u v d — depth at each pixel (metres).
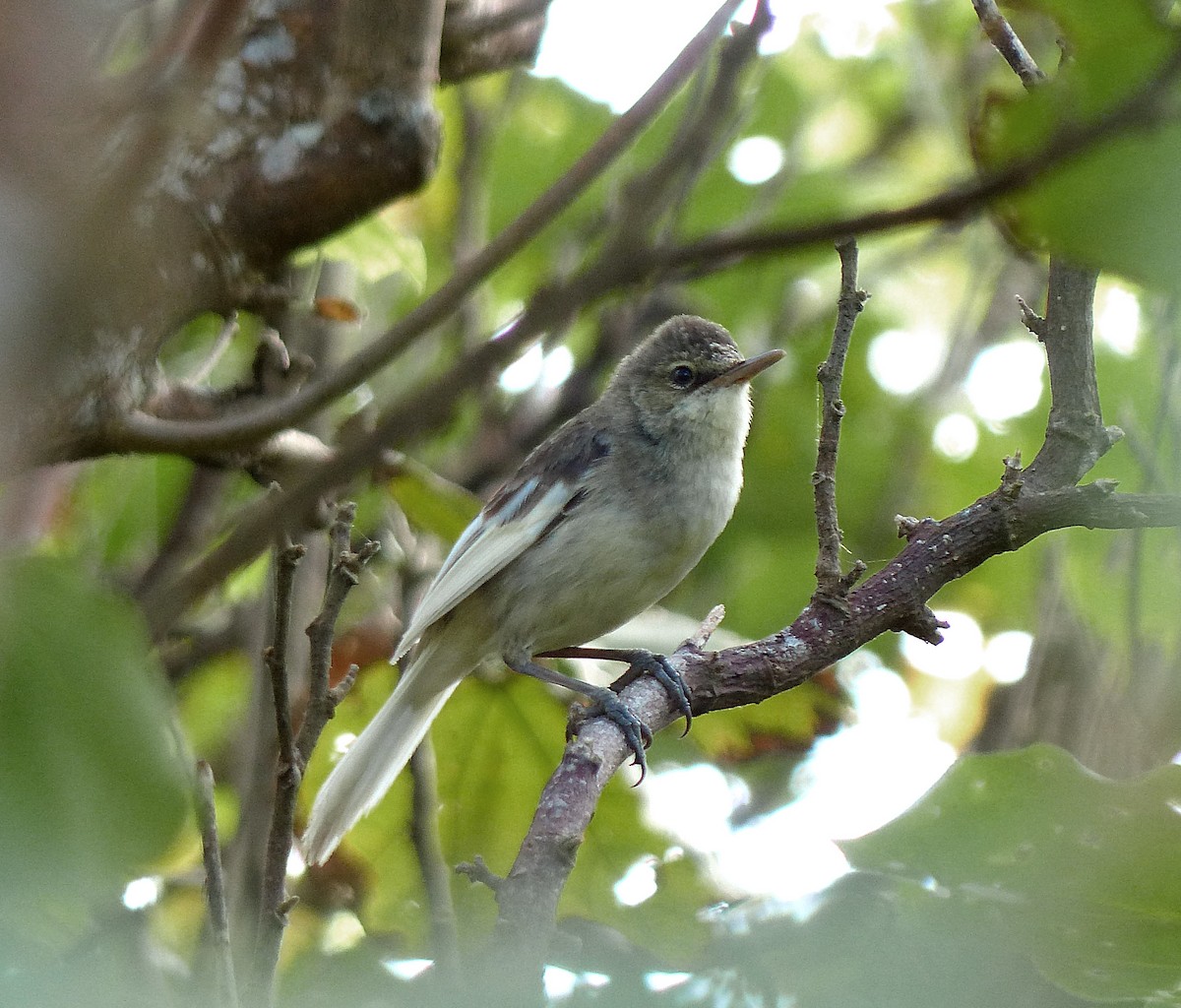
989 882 5.55
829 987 5.78
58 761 3.13
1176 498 7.36
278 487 6.34
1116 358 12.31
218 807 11.56
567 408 14.77
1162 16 2.83
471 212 13.29
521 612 11.03
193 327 11.54
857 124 16.89
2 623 3.18
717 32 3.81
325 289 11.80
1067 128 2.76
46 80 2.84
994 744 11.66
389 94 5.13
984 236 15.52
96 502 11.90
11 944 4.01
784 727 11.56
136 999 4.30
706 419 11.54
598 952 9.12
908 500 15.14
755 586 15.10
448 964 8.71
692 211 14.45
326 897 11.09
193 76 3.16
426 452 14.22
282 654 6.77
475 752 11.20
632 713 7.81
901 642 14.95
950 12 16.31
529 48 8.63
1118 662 11.38
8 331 2.83
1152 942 5.39
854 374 15.52
